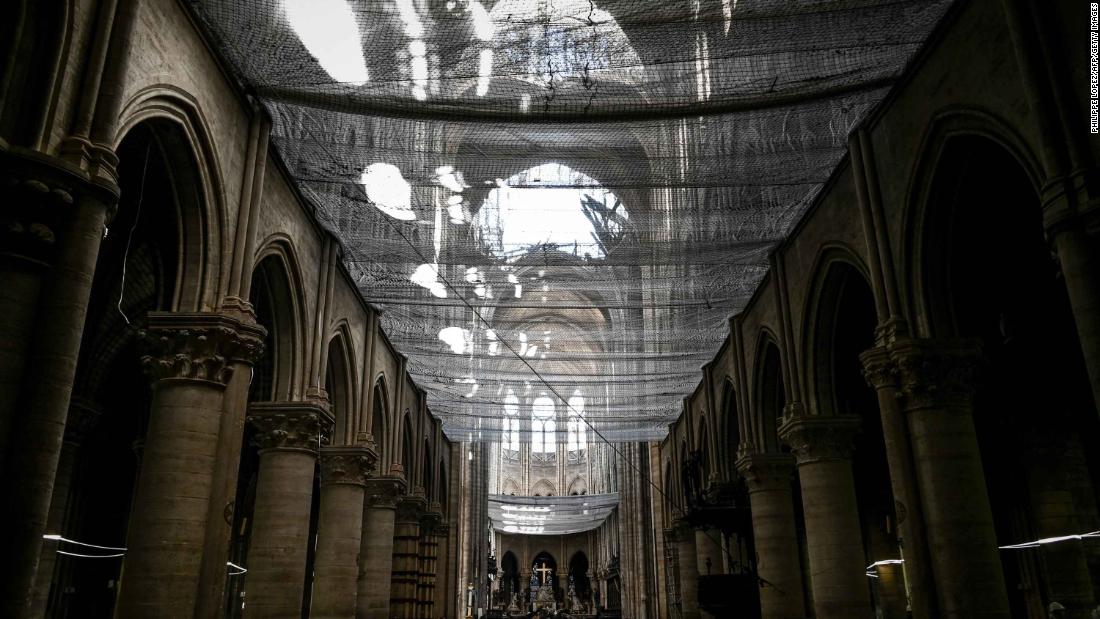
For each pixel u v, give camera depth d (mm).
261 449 16219
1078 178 8539
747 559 24750
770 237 18875
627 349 29469
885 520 23672
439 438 37031
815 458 17141
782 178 15953
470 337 30531
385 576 24547
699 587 19984
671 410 34312
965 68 11031
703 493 25234
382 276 21781
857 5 11258
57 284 7828
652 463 42469
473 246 20250
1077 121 8781
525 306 27234
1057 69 9016
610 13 11883
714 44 12148
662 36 12102
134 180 13086
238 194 13016
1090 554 17297
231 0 11383
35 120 7938
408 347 27562
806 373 17891
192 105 11156
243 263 12883
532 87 13039
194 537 11242
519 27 12281
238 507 26719
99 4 8922
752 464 21266
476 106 13195
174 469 11273
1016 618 18234
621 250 19750
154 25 10016
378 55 12438
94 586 22297
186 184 11766
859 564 16453
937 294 12773
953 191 12344
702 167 15891
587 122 13508
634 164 16078
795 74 12656
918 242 12742
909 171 12695
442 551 42125
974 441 12344
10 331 7441
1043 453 18078
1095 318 8250
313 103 13320
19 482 7262
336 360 20547
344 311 20203
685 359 27578
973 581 11625
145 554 10898
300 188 16406
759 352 21625
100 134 8586
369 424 21891
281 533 15695
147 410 23109
